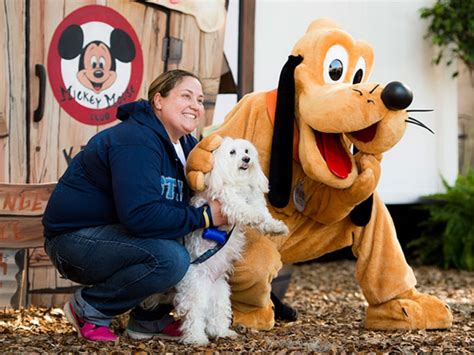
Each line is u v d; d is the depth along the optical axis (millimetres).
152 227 2984
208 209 3115
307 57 3377
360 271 3619
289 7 5648
